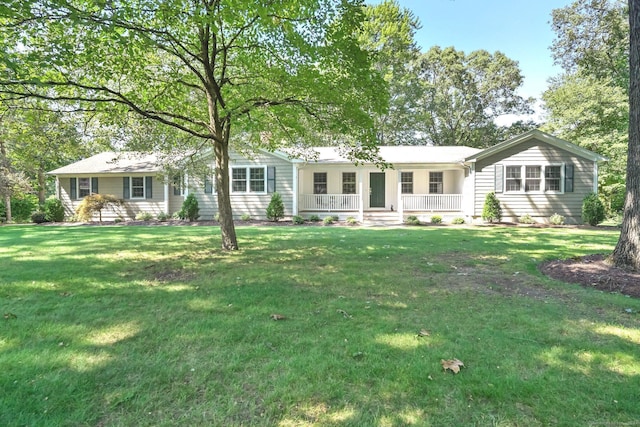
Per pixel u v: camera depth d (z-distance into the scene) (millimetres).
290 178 15773
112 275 5098
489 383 2172
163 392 2076
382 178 17062
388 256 6711
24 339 2801
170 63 7805
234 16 5016
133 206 16953
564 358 2514
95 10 5074
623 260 5062
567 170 14273
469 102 30297
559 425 1798
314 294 4152
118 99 6660
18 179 16250
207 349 2646
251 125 6848
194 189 14906
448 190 16875
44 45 5125
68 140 10008
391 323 3193
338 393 2076
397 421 1831
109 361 2438
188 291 4266
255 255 6828
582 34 17031
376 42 23016
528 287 4473
